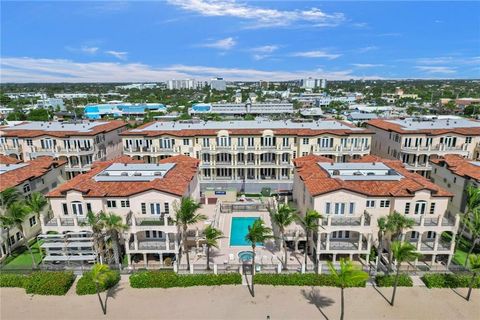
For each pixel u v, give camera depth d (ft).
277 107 630.33
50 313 106.52
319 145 217.77
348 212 130.62
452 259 135.95
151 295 115.44
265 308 108.37
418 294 115.14
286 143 219.41
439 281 118.73
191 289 118.73
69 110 652.07
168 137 219.61
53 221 132.77
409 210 129.18
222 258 137.59
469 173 153.07
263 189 204.44
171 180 140.67
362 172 150.61
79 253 130.00
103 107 623.36
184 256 139.33
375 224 132.46
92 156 215.92
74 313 106.52
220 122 251.39
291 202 182.19
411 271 126.52
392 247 108.37
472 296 114.21
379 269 127.75
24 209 125.59
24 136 211.61
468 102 604.90
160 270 126.82
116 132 255.29
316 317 103.86
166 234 128.57
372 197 129.39
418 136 208.74
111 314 105.91
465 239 153.28
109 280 118.52
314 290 117.80
